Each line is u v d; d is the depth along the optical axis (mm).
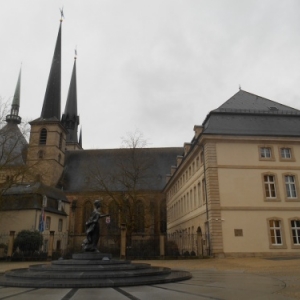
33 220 38031
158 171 64500
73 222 57750
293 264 19531
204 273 15672
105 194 47156
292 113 33281
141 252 31656
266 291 9797
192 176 37656
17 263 27250
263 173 29594
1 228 38156
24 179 35656
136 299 8422
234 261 23484
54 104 64250
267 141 30422
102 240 46625
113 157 65812
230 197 28688
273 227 28547
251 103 35406
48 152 60375
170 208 56312
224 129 30438
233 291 9805
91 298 8594
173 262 24859
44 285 10742
